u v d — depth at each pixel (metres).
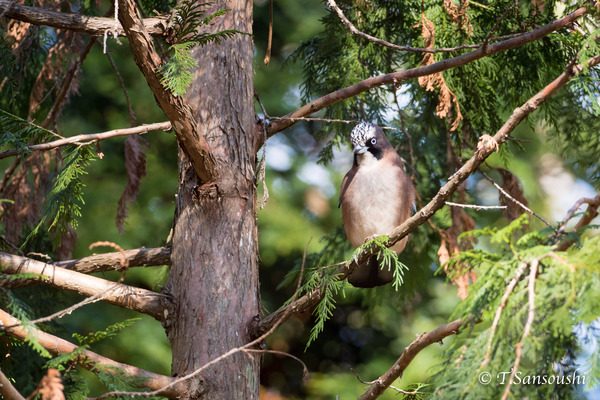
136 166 8.72
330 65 8.88
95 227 15.32
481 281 4.12
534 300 3.86
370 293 10.06
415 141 9.67
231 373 5.96
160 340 15.03
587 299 3.70
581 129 8.97
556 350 3.96
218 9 6.79
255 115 6.91
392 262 7.77
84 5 8.92
